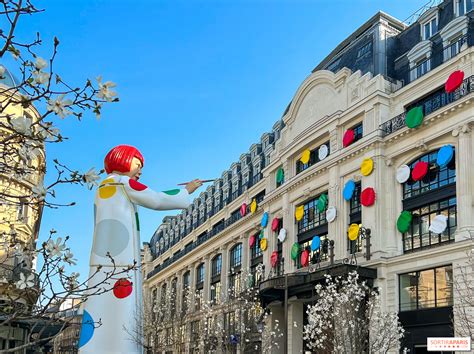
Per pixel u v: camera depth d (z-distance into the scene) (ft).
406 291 100.32
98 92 15.97
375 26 124.47
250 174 187.93
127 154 38.81
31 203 17.92
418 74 111.55
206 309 142.82
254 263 168.86
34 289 19.70
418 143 101.81
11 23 15.11
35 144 17.13
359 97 118.83
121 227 36.76
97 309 35.06
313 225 131.23
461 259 88.58
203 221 228.63
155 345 143.95
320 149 130.00
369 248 106.42
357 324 91.81
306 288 114.32
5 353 18.66
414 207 103.04
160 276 273.13
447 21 107.65
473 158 91.71
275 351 133.28
